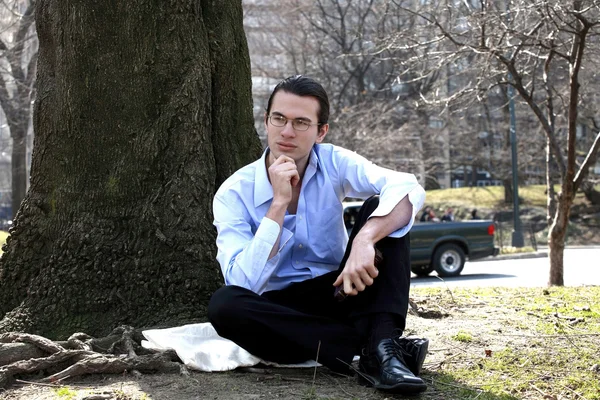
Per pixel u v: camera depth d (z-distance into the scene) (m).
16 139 25.61
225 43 4.62
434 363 3.43
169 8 4.32
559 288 6.27
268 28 29.00
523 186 37.41
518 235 25.06
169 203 4.15
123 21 4.25
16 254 4.25
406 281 2.96
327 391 2.89
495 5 8.34
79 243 4.10
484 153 33.34
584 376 3.21
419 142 30.31
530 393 3.00
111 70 4.25
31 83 23.09
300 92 3.01
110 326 3.93
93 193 4.19
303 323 2.96
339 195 3.23
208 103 4.42
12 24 19.81
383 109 26.23
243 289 2.93
